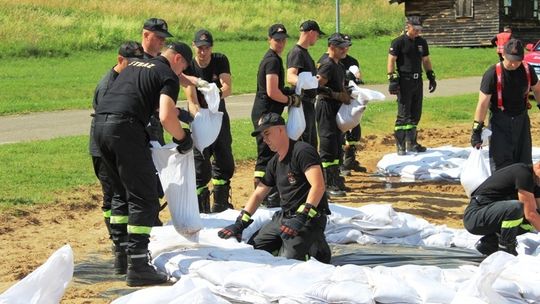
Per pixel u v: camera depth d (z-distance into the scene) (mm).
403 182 11445
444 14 38875
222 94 8820
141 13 38906
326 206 6945
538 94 8641
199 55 8742
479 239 7617
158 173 6992
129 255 6566
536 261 5941
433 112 18562
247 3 44344
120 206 6887
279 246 7195
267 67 8844
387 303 5500
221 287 6039
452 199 10266
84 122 17812
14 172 11164
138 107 6473
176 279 6566
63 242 8219
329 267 6055
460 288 5504
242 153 13305
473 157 7973
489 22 37719
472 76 28672
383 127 16578
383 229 7941
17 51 31312
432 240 7902
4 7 35625
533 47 22391
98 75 27453
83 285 6672
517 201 6941
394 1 40406
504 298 5383
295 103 8906
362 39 40500
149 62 6594
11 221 8984
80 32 34531
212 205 9406
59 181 10805
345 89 10250
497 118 8609
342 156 11891
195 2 42906
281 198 6996
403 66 12445
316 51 33750
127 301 5289
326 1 47906
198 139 7504
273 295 5754
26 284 4953
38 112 19703
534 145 15031
